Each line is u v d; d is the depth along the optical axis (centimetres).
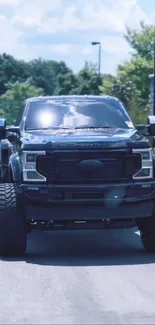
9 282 871
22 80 3153
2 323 699
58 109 1145
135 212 1005
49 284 859
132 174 1002
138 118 3303
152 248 1055
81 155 994
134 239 1187
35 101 1164
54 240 1185
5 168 1233
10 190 1012
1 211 1002
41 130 1098
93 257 1029
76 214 995
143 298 790
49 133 1062
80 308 752
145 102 4106
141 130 1179
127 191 994
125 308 750
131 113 3362
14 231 1004
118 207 996
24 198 991
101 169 995
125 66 4450
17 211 1002
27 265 972
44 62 4325
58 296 802
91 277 894
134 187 995
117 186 989
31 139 1020
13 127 1128
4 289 837
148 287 840
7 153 1235
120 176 999
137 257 1024
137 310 742
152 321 703
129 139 1015
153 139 1141
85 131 1081
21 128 1112
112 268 946
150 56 4619
